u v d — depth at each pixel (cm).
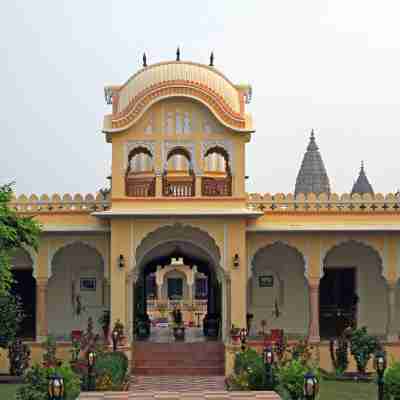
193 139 2350
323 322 2531
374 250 2433
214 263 2456
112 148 2339
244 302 2308
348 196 2411
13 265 2498
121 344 2234
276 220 2389
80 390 1788
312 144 4656
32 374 1600
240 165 2339
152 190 2336
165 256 2664
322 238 2402
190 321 3228
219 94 2359
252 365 1906
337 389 1998
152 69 2422
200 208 2309
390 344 2348
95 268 2553
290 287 2541
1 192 1973
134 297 2536
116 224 2316
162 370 2255
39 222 2312
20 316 2177
